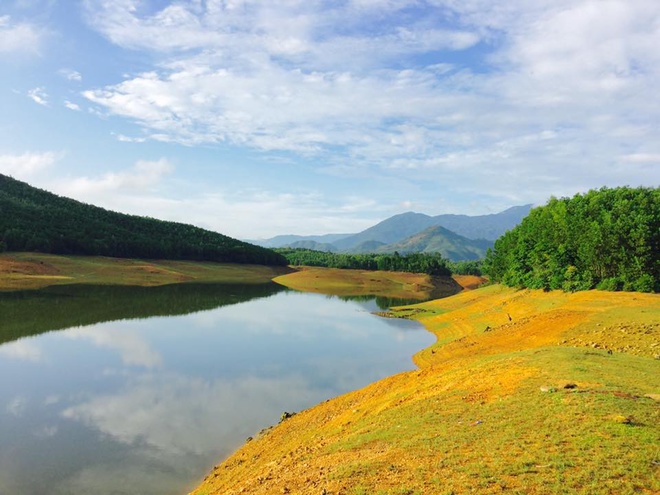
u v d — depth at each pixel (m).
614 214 59.75
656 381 18.70
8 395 32.22
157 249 163.88
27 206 163.12
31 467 22.34
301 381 38.16
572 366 21.22
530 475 11.33
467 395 20.12
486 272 111.19
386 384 29.98
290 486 13.82
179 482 21.45
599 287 55.41
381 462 13.67
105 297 88.88
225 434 27.00
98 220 183.12
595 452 12.19
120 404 31.34
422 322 74.19
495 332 45.44
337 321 73.69
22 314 64.94
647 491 10.16
